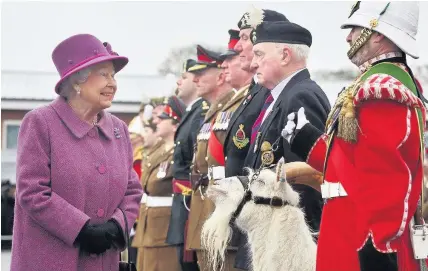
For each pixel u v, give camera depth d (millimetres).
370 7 6547
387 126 6117
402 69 6434
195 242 10469
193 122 12023
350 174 6273
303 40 8641
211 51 11914
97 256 7711
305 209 7941
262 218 7234
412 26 6469
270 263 7164
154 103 16266
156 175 13195
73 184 7598
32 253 7590
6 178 20297
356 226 6238
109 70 7844
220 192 7375
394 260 6180
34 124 7645
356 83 6441
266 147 8023
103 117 8031
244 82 10531
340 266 6266
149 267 13086
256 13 9562
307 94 8148
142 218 13328
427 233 6273
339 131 6305
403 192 6051
